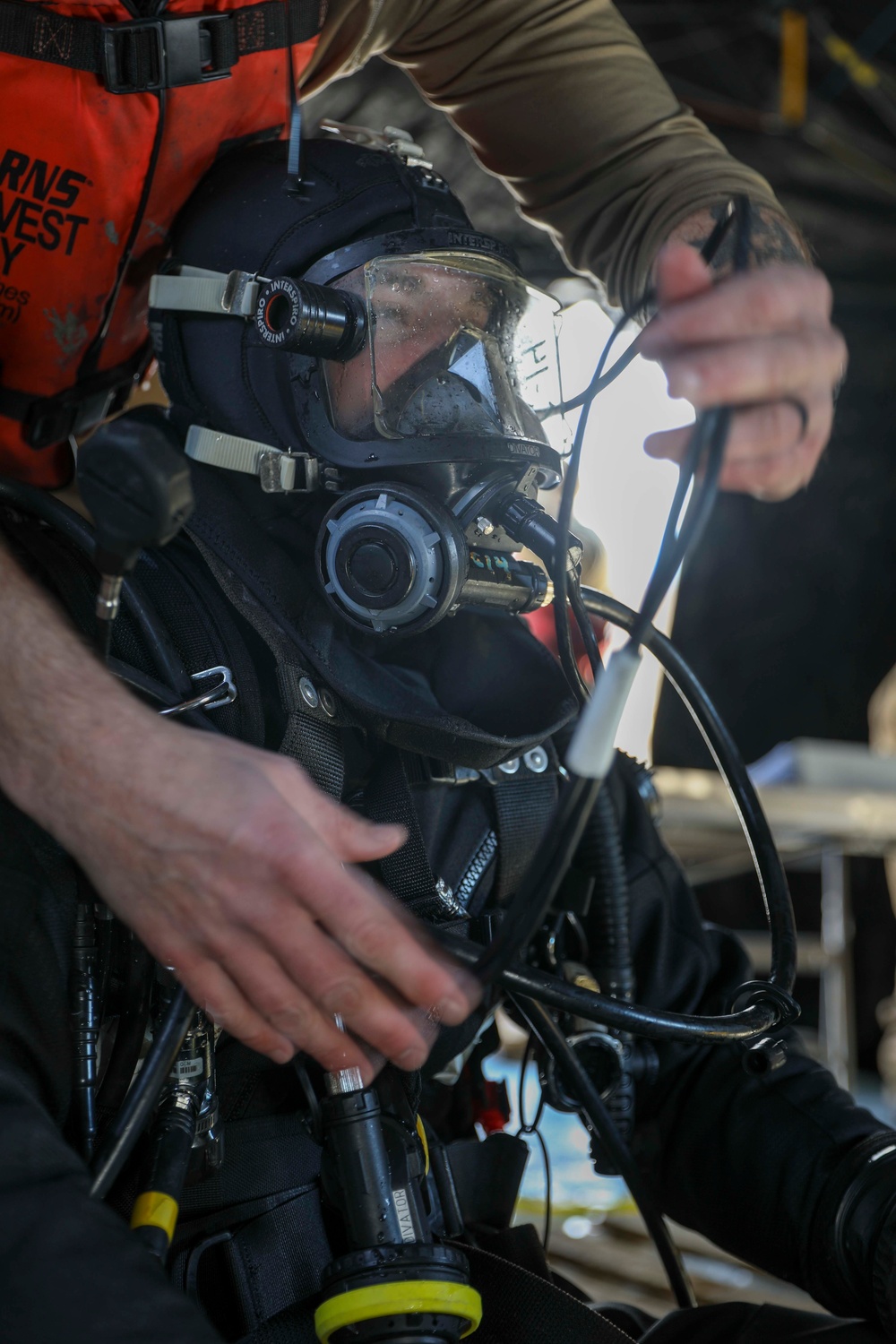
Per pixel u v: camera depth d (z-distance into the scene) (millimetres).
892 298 6688
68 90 892
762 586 8234
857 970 6887
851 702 8266
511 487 869
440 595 813
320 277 880
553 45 1178
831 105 5586
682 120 1191
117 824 636
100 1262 603
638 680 4473
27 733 662
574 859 1026
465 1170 975
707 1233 1051
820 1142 972
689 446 617
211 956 649
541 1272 931
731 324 666
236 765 632
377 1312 696
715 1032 820
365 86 4898
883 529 7941
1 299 942
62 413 1019
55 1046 729
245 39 932
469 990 633
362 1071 697
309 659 816
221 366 907
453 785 917
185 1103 749
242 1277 794
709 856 3330
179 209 974
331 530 830
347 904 617
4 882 715
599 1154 1017
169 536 647
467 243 898
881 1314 898
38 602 704
